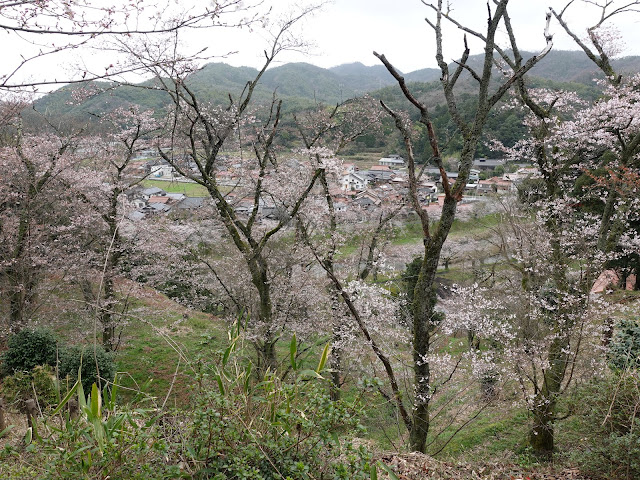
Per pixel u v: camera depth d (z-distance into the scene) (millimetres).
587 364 8094
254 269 9562
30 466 2725
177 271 13453
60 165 12180
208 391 3141
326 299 11500
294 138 13383
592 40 8766
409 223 26359
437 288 21094
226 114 10680
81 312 12461
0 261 12062
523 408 9680
